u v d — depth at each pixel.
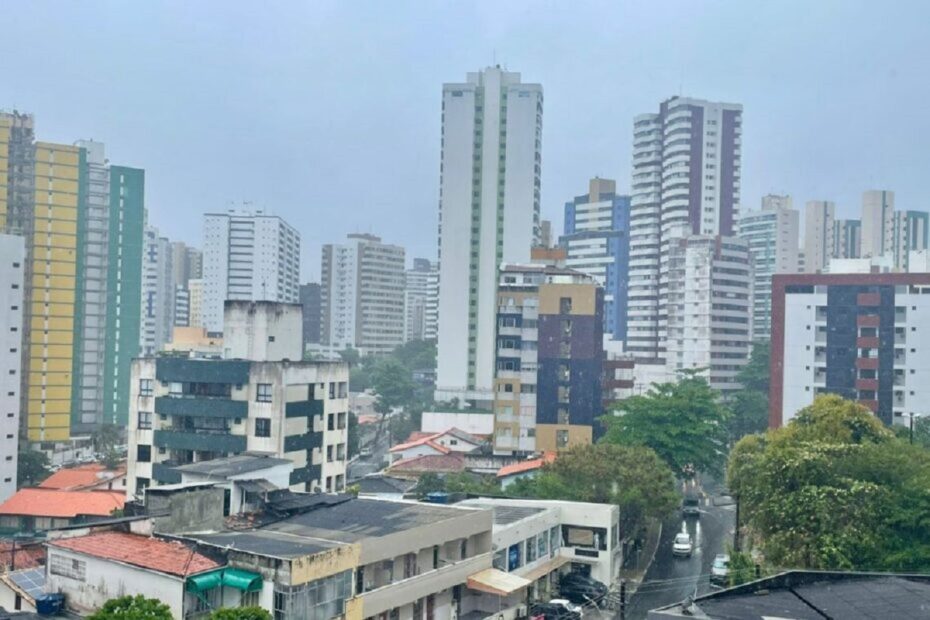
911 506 46.62
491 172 139.25
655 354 171.25
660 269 171.50
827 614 26.23
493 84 139.62
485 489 74.94
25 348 114.50
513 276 106.69
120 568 34.91
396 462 99.25
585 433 101.31
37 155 116.38
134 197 137.12
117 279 135.38
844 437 61.53
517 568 53.56
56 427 116.12
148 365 72.56
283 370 68.38
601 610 54.28
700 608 26.14
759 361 132.62
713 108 168.25
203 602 34.09
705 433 84.75
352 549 37.50
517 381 104.50
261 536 40.22
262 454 63.72
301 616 34.62
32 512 69.62
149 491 40.59
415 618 42.62
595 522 59.56
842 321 101.06
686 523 80.38
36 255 115.50
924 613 26.45
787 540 46.84
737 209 170.00
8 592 37.41
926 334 97.88
